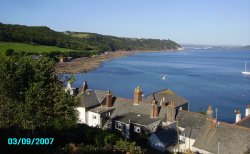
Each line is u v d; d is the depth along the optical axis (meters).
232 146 44.50
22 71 26.91
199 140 48.38
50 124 29.84
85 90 68.31
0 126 25.45
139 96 62.72
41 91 26.59
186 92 135.12
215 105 109.31
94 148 28.55
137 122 56.00
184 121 56.25
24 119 26.09
